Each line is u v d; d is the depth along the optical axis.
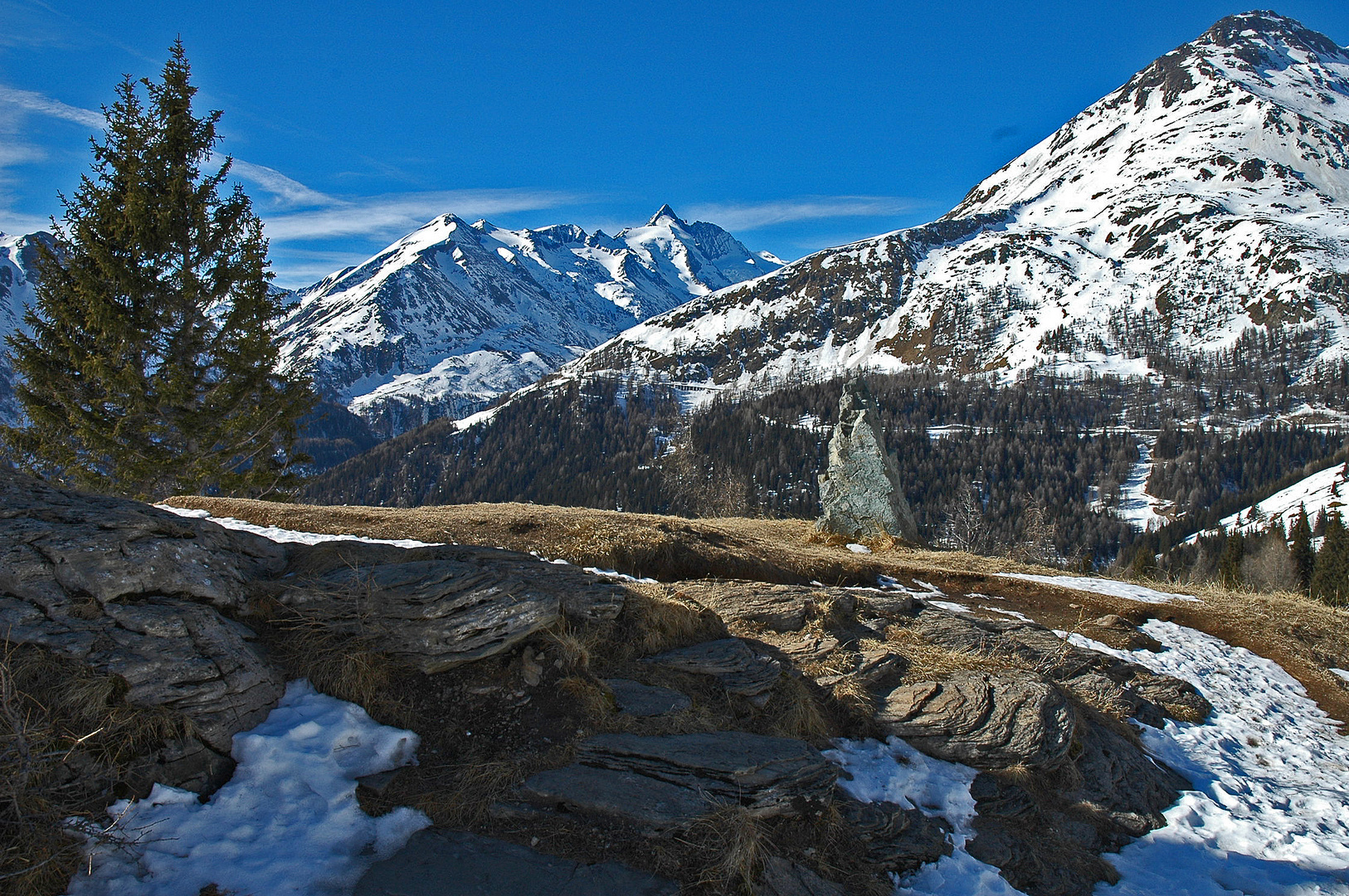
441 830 7.34
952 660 13.76
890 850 8.55
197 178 28.97
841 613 15.02
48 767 6.55
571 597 11.04
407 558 11.01
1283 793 11.95
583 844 7.36
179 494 28.30
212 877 6.37
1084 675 14.58
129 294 26.64
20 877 5.80
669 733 9.25
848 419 31.62
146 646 7.84
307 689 8.78
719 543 21.06
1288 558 67.25
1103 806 10.48
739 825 7.66
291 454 32.75
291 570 10.49
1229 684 16.38
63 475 27.09
